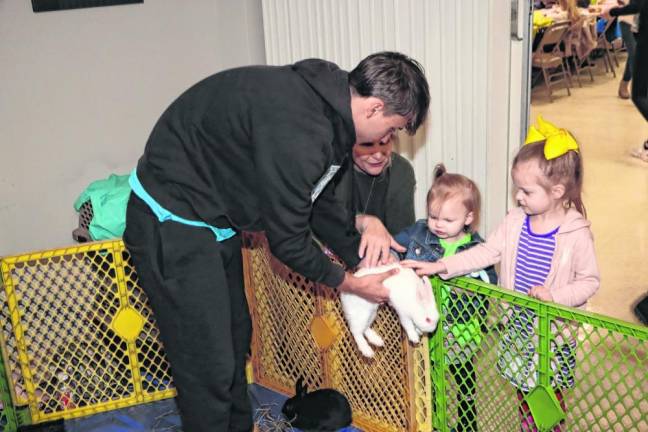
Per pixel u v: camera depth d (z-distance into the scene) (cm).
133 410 263
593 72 816
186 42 311
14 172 287
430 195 215
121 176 289
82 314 251
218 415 192
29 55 280
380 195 242
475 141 243
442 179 217
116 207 262
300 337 252
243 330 218
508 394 206
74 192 302
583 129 611
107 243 242
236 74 169
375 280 193
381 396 233
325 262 179
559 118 647
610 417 245
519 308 198
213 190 174
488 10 226
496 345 201
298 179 158
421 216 267
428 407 222
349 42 265
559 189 197
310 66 168
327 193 193
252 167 166
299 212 163
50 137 291
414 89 163
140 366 262
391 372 225
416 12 242
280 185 159
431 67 244
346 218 200
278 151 157
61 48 285
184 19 308
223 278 184
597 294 344
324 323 236
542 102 709
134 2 296
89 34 290
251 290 263
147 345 260
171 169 174
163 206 177
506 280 212
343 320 233
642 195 466
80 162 300
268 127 158
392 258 206
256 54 315
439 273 203
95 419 260
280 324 258
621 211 443
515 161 203
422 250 222
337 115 163
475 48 233
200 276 180
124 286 247
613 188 482
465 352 211
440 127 249
